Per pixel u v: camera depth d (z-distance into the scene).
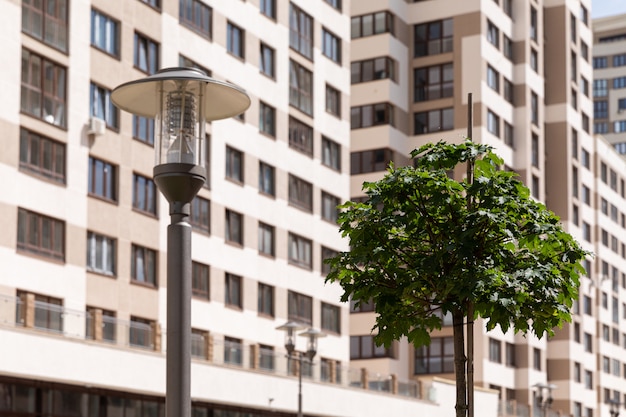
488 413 62.22
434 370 67.44
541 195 77.50
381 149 69.88
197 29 47.53
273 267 51.91
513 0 76.75
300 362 40.66
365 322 67.56
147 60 44.28
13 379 34.66
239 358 43.16
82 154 40.00
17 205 36.84
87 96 40.50
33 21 38.22
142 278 42.94
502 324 14.17
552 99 82.31
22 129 37.38
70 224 39.16
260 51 52.41
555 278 14.49
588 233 90.44
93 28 41.22
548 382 81.44
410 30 72.75
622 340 99.81
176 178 11.90
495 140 72.00
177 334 11.41
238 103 12.74
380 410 52.19
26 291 36.94
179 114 12.12
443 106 71.00
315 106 56.66
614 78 162.75
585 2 90.50
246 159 50.44
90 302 39.84
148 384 37.66
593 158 93.62
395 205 14.67
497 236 14.61
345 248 58.09
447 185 14.36
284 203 53.19
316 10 57.47
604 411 93.38
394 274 14.80
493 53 72.44
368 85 70.75
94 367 35.34
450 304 14.16
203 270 47.00
